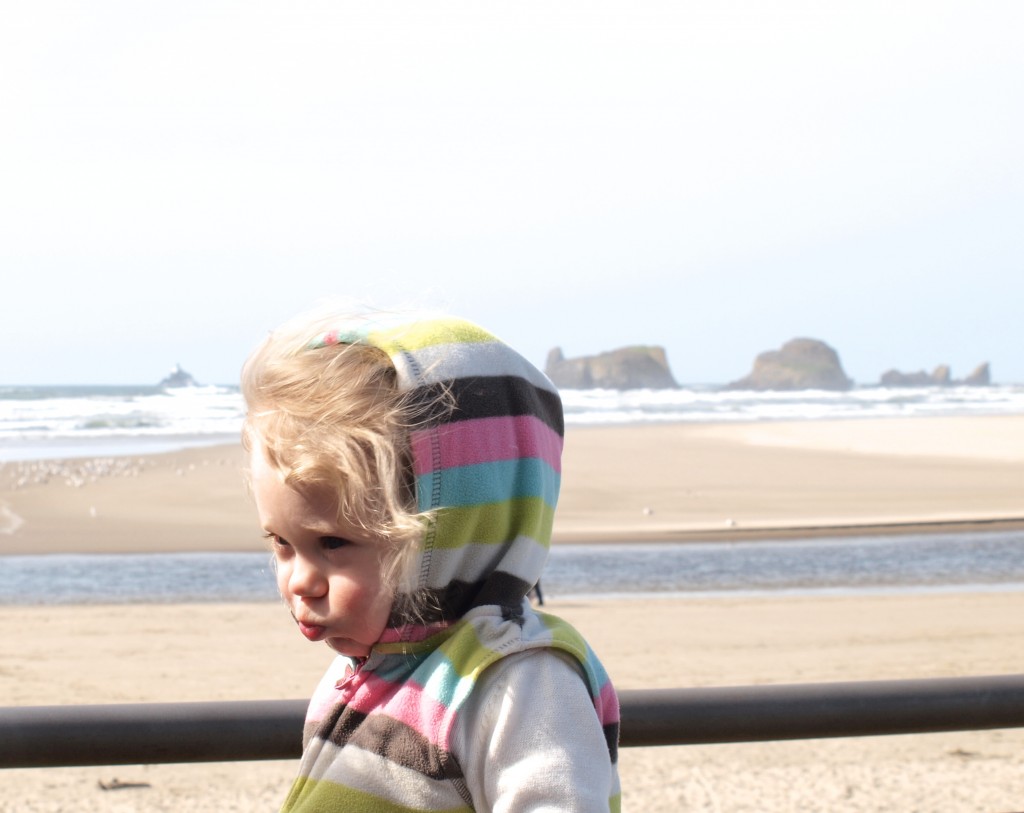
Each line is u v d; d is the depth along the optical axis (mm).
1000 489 26156
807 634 10117
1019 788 5570
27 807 5316
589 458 34062
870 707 1772
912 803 5336
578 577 14562
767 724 1756
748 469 30812
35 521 19844
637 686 7969
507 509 1249
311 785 1312
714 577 14648
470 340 1282
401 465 1206
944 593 13211
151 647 9375
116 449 36969
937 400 94750
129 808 5320
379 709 1272
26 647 9359
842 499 24062
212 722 1665
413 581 1206
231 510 21656
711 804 5355
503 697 1198
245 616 11086
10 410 63531
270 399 1230
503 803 1155
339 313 1325
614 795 1310
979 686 1811
